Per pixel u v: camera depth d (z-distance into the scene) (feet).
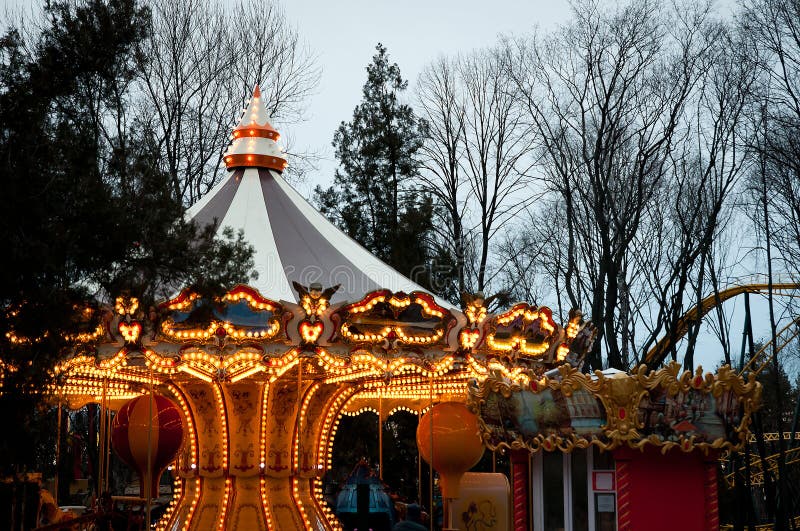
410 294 46.57
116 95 61.31
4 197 38.75
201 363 47.70
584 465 39.96
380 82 108.68
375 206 106.11
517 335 50.01
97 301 42.75
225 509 52.13
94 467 79.51
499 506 52.85
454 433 51.75
